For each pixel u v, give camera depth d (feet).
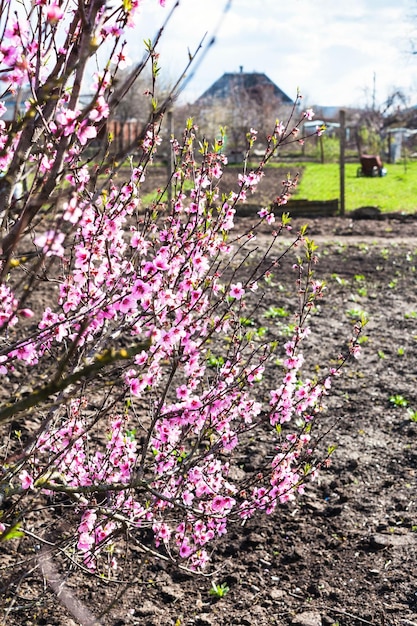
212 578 14.34
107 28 7.07
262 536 15.69
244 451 19.27
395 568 14.47
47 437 11.23
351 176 113.29
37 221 7.64
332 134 202.49
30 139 7.34
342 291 35.50
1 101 8.38
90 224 9.55
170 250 10.91
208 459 12.39
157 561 14.64
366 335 29.09
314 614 13.25
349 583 14.12
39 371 21.59
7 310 8.67
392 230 52.65
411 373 25.09
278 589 14.06
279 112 182.19
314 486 17.83
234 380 12.21
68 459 11.83
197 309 11.52
